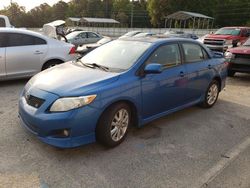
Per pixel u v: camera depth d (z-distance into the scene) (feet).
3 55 22.21
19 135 13.75
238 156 12.93
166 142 13.97
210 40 51.98
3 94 20.76
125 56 14.75
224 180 10.97
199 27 171.73
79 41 63.31
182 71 16.17
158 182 10.69
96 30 182.09
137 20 263.49
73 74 13.34
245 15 233.55
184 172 11.41
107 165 11.62
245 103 21.56
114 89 12.38
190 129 15.79
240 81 30.01
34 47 23.86
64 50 25.53
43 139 11.69
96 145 13.21
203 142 14.24
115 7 297.33
